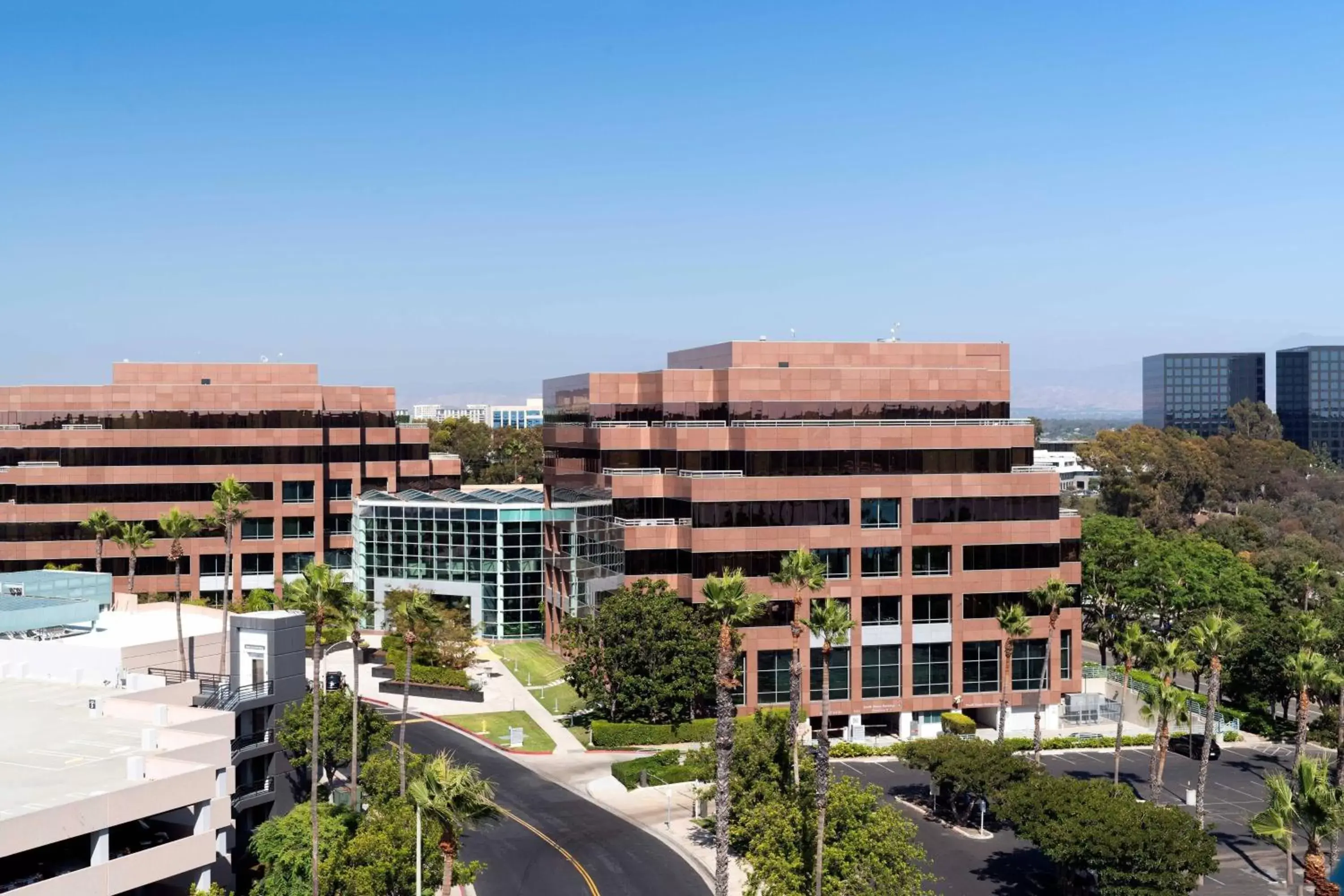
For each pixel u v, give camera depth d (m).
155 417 131.50
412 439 148.25
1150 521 191.25
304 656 70.56
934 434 94.94
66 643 70.31
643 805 75.44
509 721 94.56
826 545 91.88
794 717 67.94
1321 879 44.38
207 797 51.25
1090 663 110.94
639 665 88.69
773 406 95.50
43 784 49.41
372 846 53.69
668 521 96.75
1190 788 80.12
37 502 127.06
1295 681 74.69
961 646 93.81
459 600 121.25
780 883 54.84
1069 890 60.28
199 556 131.25
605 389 109.56
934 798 75.44
